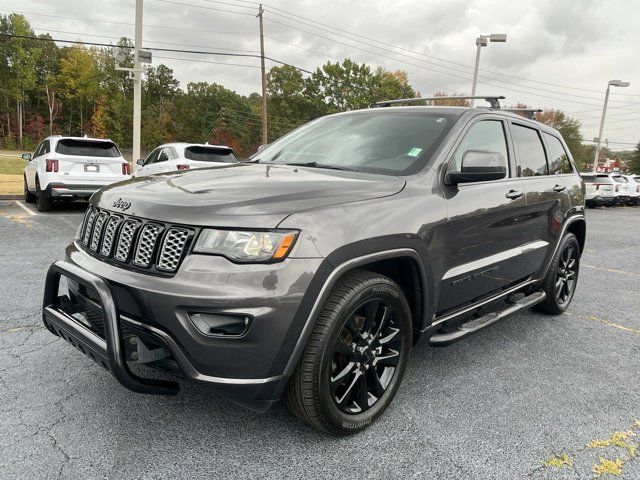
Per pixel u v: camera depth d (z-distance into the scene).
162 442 2.38
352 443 2.45
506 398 2.99
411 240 2.56
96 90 81.19
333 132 3.59
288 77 70.62
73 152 10.52
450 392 3.04
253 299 2.03
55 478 2.09
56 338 3.56
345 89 69.56
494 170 2.87
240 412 2.68
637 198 26.34
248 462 2.26
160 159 12.35
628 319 4.75
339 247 2.21
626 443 2.56
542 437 2.58
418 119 3.33
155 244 2.21
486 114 3.50
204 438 2.43
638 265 7.80
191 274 2.07
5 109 77.38
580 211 4.72
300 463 2.27
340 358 2.46
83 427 2.47
